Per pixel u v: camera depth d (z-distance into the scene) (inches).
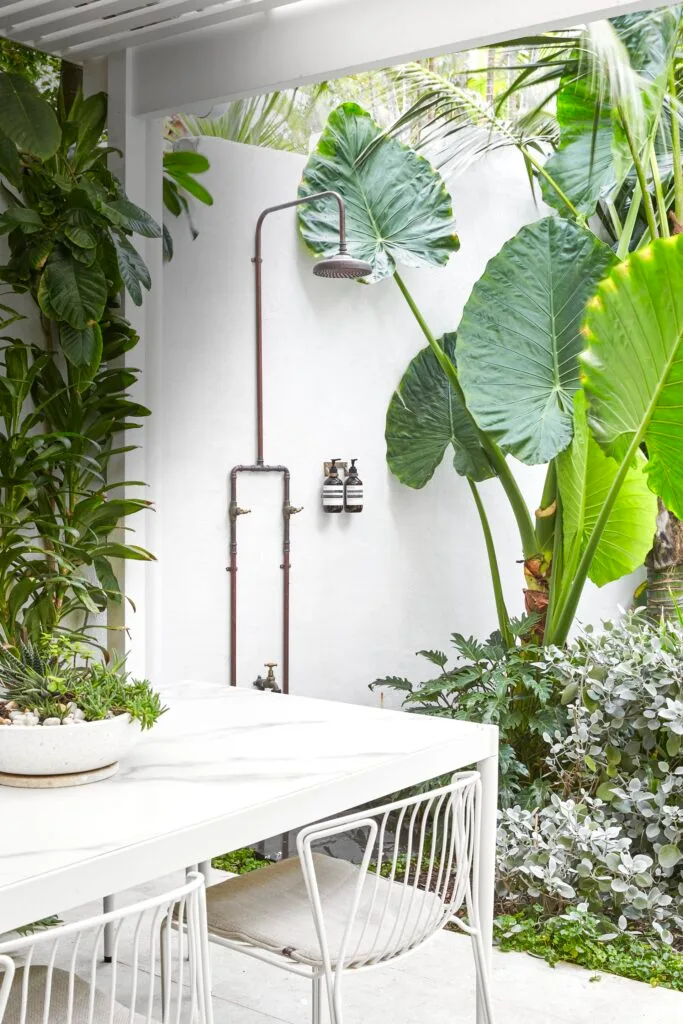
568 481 173.0
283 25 142.5
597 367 154.3
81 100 155.5
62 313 135.3
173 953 120.6
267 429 191.6
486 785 95.0
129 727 77.8
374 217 197.3
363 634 205.0
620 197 240.2
